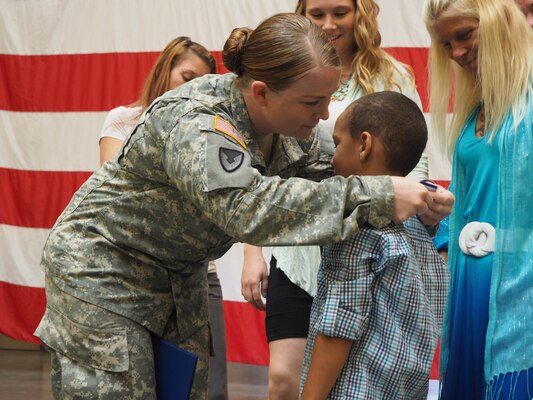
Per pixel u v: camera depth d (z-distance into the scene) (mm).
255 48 2436
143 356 2660
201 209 2367
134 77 6590
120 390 2615
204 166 2326
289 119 2463
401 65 3568
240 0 6324
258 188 2312
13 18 6852
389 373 2449
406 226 2576
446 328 3082
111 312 2633
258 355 6246
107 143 4363
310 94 2391
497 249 2830
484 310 2926
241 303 6293
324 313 2428
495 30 2877
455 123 3174
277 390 3455
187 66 4316
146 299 2684
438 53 3182
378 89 3443
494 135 2904
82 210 2703
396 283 2443
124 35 6605
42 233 6859
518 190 2807
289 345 3451
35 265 6891
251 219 2293
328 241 2266
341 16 3461
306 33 2398
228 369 7305
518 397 2771
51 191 6828
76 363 2660
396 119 2529
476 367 2965
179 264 2709
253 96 2457
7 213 6910
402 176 2580
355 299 2412
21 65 6840
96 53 6672
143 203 2604
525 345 2768
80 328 2633
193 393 2893
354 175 2436
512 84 2875
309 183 2309
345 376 2461
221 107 2512
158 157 2504
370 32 3453
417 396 2562
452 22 2955
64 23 6742
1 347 7930
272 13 6262
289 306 3451
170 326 2822
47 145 6812
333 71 2389
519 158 2812
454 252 3088
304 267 3396
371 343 2451
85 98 6711
